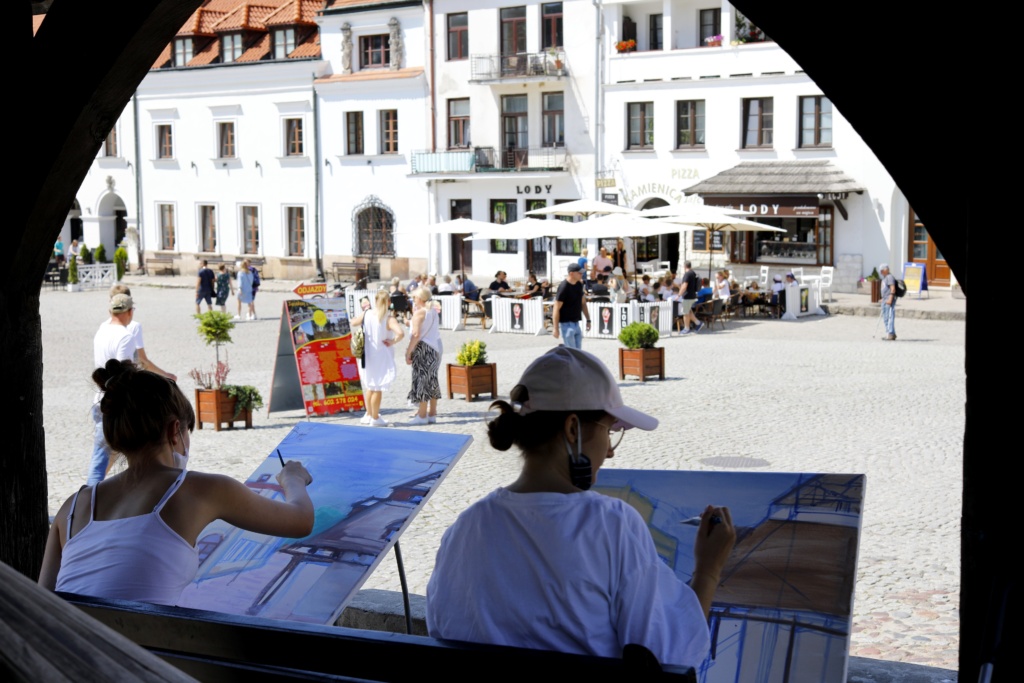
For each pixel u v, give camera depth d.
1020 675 2.27
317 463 4.05
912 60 2.35
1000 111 2.20
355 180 45.53
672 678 1.79
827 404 14.98
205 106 49.47
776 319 29.56
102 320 30.36
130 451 3.03
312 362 15.12
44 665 1.27
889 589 7.02
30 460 3.88
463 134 42.94
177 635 2.20
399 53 43.81
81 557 2.87
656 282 27.89
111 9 3.37
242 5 49.56
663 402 15.41
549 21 40.34
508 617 2.25
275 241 48.06
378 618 5.11
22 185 3.55
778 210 35.06
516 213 41.88
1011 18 2.16
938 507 9.23
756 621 2.73
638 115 39.06
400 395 16.81
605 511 2.29
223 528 3.81
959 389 16.23
